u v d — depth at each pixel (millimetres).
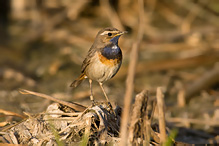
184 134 11094
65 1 18781
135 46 8086
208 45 16469
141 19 11984
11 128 8328
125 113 6945
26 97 13047
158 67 15641
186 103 13594
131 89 7152
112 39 9289
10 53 16906
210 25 18125
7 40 17906
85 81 14867
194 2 18875
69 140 7762
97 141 7727
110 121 8258
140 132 7633
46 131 8062
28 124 8250
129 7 18484
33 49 17391
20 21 19500
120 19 18047
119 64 9320
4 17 19875
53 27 18000
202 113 12594
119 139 7750
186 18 18266
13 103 12305
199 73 15531
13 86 14109
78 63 16156
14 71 15000
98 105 8672
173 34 17312
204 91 14086
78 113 8273
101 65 9188
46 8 18734
